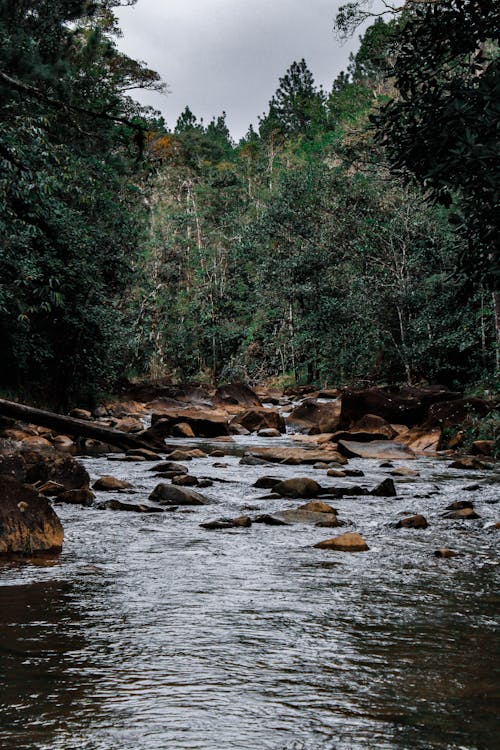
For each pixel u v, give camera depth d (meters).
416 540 6.04
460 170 6.65
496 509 7.91
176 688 2.61
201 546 5.64
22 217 18.78
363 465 13.12
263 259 42.66
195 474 11.05
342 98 60.66
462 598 4.08
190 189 73.81
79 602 3.91
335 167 40.16
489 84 6.57
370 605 3.91
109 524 6.62
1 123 11.48
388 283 31.73
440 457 14.85
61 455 11.33
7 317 19.03
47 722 2.28
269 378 49.28
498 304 20.17
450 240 28.56
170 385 35.16
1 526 5.30
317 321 36.81
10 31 11.30
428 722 2.31
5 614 3.64
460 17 7.49
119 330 24.56
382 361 33.47
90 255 23.41
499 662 2.95
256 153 84.44
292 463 13.15
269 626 3.48
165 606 3.84
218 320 56.38
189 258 58.91
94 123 9.74
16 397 20.28
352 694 2.57
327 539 5.83
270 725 2.28
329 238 37.53
